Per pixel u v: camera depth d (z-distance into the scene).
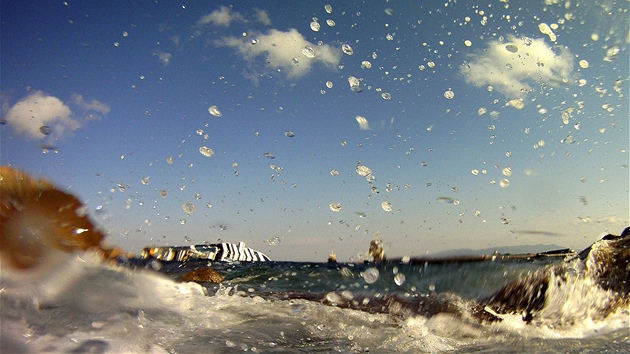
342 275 3.51
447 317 2.11
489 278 3.14
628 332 1.85
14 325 1.08
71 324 1.20
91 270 1.48
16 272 1.25
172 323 1.57
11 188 1.31
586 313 2.07
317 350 1.53
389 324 1.99
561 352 1.56
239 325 1.78
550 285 2.30
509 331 1.92
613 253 2.43
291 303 2.36
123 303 1.48
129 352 1.16
